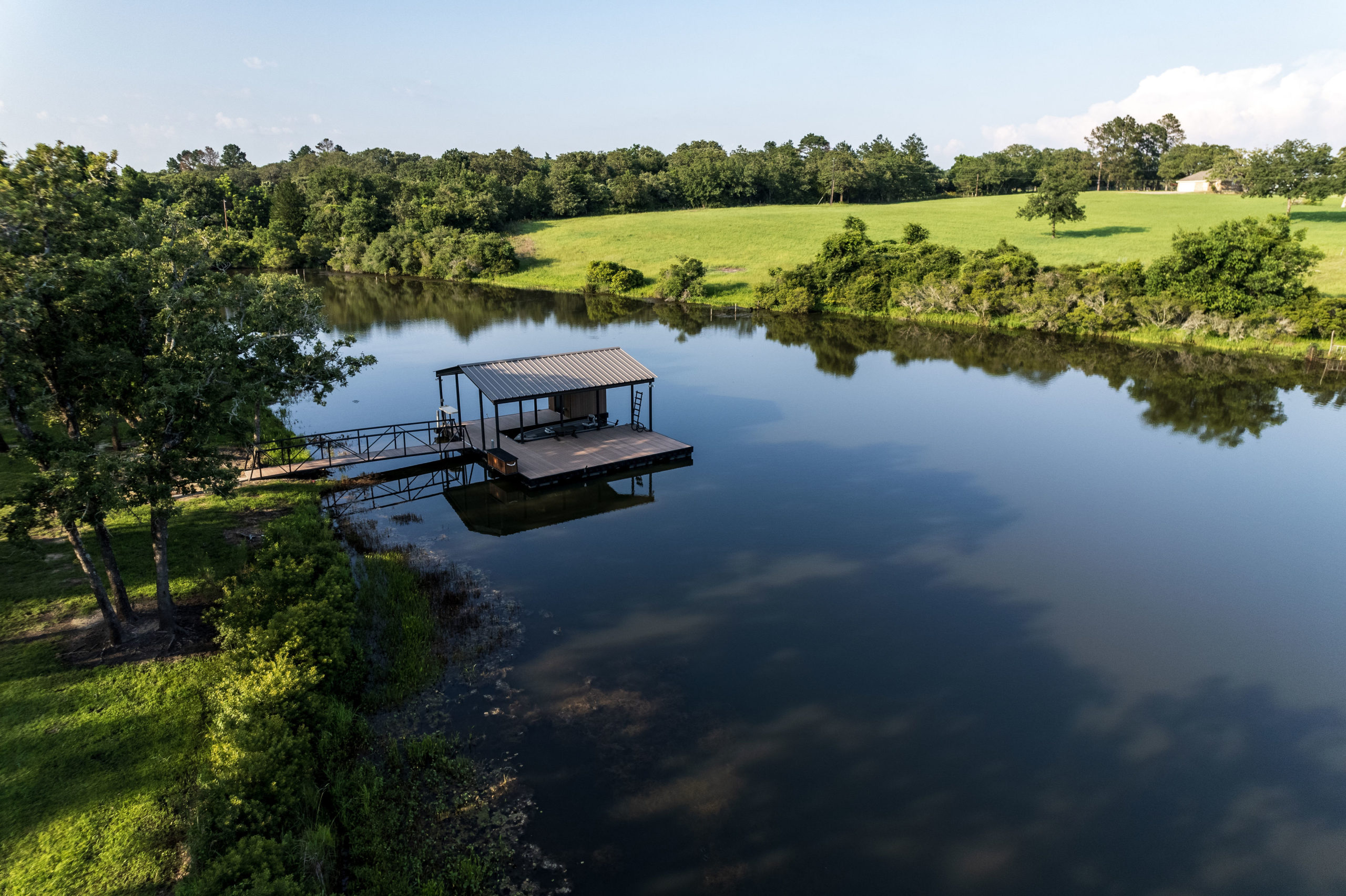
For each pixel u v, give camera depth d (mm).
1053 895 11008
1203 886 11227
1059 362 47469
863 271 68500
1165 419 35656
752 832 11984
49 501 12805
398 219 108938
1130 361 47125
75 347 13141
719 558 21906
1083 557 22031
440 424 31297
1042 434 33688
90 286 12898
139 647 15180
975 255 63344
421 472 29188
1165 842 12031
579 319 65500
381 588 19406
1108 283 54688
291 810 10727
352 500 26234
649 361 49062
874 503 26047
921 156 175000
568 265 92812
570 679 15961
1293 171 89812
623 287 79688
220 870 8797
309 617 14164
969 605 19328
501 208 113562
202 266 14781
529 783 12938
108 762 12109
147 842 10602
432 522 24500
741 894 10820
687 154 181500
